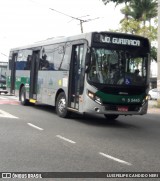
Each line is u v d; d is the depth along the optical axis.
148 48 14.47
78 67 14.74
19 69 22.16
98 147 9.89
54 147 9.63
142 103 14.38
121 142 10.84
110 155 8.95
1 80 32.94
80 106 14.25
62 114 16.05
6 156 8.42
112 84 13.84
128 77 14.08
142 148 10.07
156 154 9.34
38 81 19.03
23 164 7.76
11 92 23.58
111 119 16.78
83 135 11.73
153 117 19.14
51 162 8.01
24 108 19.53
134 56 14.23
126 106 14.09
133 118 18.03
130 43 14.19
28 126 13.09
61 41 16.53
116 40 13.99
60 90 16.38
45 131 12.15
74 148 9.62
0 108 18.98
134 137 11.88
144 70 14.40
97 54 13.77
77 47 15.02
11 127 12.70
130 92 14.09
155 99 37.69
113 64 13.95
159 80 25.52
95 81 13.70
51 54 17.62
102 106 13.74
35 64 19.81
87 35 14.02
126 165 8.00
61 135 11.51
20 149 9.21
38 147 9.54
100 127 13.82
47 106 21.30
